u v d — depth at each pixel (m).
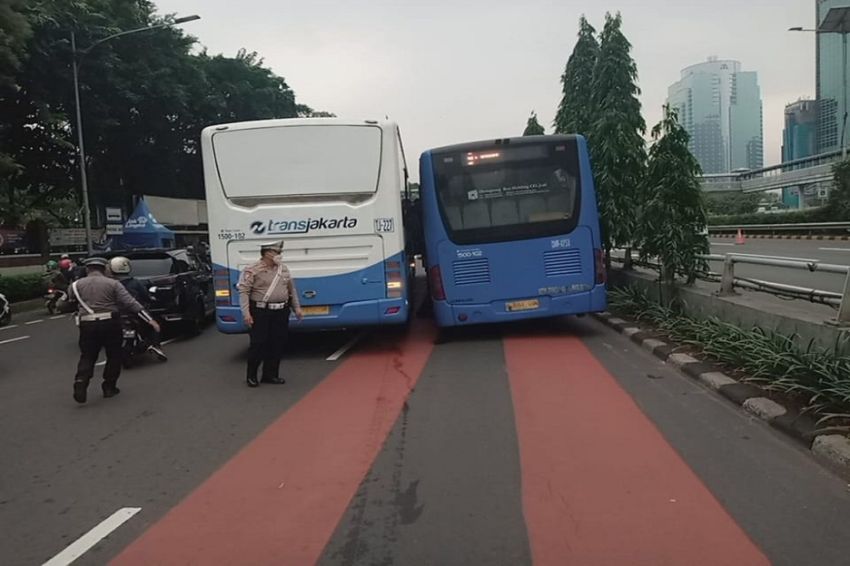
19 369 10.95
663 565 3.74
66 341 14.15
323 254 10.20
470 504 4.65
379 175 10.19
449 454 5.69
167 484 5.27
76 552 4.15
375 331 12.98
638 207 12.25
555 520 4.35
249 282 8.62
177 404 7.92
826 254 22.42
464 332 12.48
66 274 18.98
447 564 3.85
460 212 11.21
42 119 24.81
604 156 15.77
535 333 11.97
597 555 3.88
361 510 4.62
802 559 3.78
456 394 7.75
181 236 37.84
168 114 31.17
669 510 4.45
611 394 7.47
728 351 8.13
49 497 5.10
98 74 26.67
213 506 4.79
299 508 4.70
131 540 4.29
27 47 22.75
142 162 33.16
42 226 28.45
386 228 10.21
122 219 31.77
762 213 46.84
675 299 11.63
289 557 3.99
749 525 4.20
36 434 6.87
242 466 5.61
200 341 13.12
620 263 17.27
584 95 19.84
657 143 11.64
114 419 7.35
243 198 10.14
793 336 7.57
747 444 5.70
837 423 5.66
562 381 8.20
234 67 36.06
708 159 58.72
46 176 30.72
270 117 37.41
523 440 5.98
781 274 17.80
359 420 6.84
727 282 10.17
